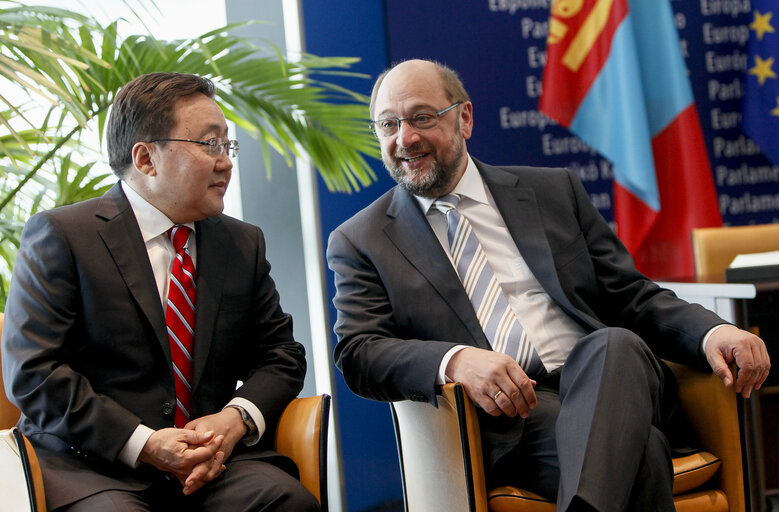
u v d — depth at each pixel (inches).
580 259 84.5
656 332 81.0
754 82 155.5
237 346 76.0
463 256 83.7
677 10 154.9
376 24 143.1
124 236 72.8
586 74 145.6
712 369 75.3
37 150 101.2
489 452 74.2
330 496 139.5
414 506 79.6
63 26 87.4
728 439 74.4
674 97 146.6
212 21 138.6
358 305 82.0
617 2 143.7
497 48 147.8
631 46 142.9
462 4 146.3
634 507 65.1
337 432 138.3
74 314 70.2
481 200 86.4
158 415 70.2
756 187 157.5
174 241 74.6
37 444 69.6
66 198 96.3
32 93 113.2
